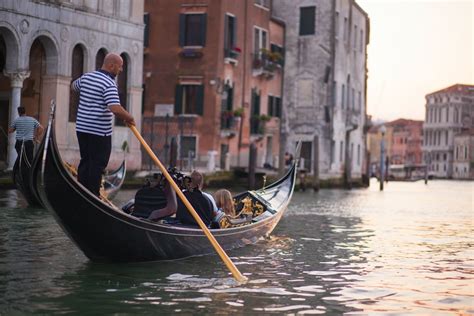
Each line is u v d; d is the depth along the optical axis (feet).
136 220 28.37
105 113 28.17
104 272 27.58
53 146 25.59
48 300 23.02
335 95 137.08
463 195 126.21
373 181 239.09
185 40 105.19
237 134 110.83
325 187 129.18
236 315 21.81
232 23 109.09
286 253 35.32
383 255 35.91
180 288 25.38
